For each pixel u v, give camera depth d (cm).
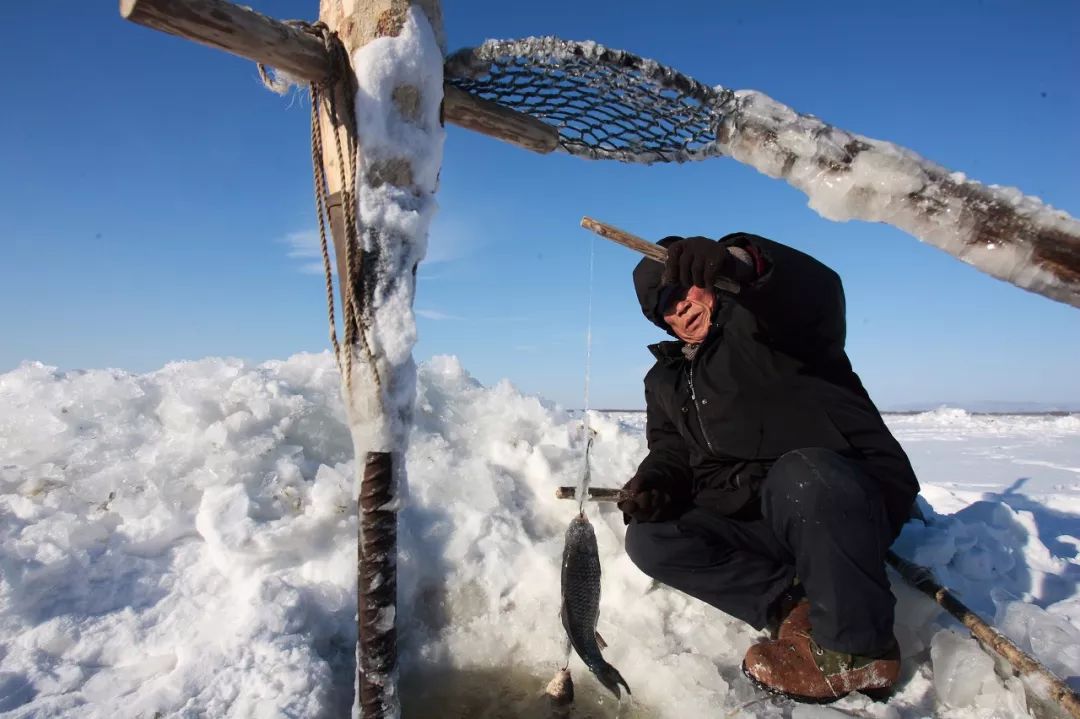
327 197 188
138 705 179
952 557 266
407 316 178
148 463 269
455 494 297
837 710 193
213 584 231
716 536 232
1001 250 167
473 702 220
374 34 174
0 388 299
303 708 184
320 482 269
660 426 270
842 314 224
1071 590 268
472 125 223
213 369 346
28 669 189
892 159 177
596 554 210
